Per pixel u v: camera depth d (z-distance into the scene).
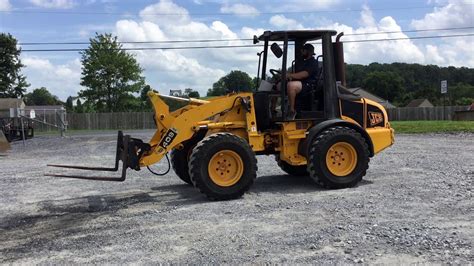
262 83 8.41
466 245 4.74
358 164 8.03
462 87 95.00
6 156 15.83
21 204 7.81
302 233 5.38
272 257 4.65
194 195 7.97
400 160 11.46
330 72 8.18
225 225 5.87
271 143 8.16
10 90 72.62
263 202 7.10
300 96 8.28
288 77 8.12
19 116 24.22
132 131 36.25
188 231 5.69
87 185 9.45
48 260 4.89
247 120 7.96
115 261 4.76
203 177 7.27
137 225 6.11
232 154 7.44
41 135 29.78
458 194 7.04
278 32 8.04
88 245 5.35
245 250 4.89
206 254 4.82
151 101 8.02
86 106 56.97
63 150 18.05
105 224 6.26
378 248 4.76
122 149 7.66
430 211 6.12
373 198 7.03
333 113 8.20
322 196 7.36
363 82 92.31
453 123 25.78
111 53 55.41
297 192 7.79
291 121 8.01
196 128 7.74
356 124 8.20
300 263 4.46
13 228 6.28
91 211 7.11
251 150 7.56
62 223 6.45
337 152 7.97
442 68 108.38
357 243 4.94
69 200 8.02
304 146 7.97
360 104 8.45
